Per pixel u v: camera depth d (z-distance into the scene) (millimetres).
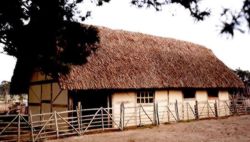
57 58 8883
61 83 12766
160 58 18750
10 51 8570
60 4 8039
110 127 15164
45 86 15727
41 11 7938
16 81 17516
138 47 18594
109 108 14305
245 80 35562
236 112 21094
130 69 16109
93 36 9203
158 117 16250
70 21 8539
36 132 13703
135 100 16172
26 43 8508
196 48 23031
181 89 18453
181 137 12070
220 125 15664
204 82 19156
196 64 20547
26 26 8367
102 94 15891
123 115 14625
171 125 15938
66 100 13750
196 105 18594
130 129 14641
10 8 7742
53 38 8594
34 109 16859
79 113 13109
